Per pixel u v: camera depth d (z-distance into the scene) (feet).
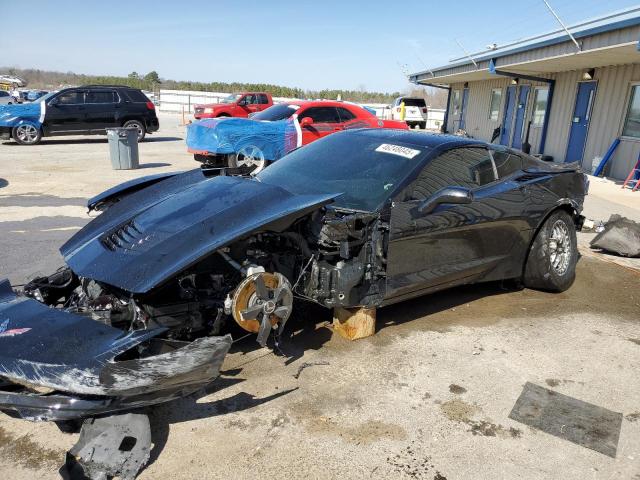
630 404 10.21
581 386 10.77
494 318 13.92
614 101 40.42
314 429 9.04
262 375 10.59
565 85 47.52
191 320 9.48
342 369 10.94
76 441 8.59
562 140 47.83
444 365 11.32
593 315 14.39
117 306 9.14
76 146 51.16
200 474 7.91
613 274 17.89
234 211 10.02
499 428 9.29
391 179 12.24
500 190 13.99
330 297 10.93
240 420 9.20
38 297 10.22
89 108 52.47
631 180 35.63
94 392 7.17
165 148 50.65
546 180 15.29
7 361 7.42
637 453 8.80
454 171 13.26
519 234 14.56
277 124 32.94
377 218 11.20
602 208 28.37
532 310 14.58
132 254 9.30
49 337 7.79
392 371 10.98
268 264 10.36
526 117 55.31
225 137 31.35
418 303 14.66
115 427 7.68
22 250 18.12
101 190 28.89
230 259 9.53
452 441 8.89
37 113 50.65
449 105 83.20
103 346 7.70
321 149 14.53
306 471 8.06
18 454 8.23
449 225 12.43
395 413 9.57
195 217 10.02
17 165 37.52
